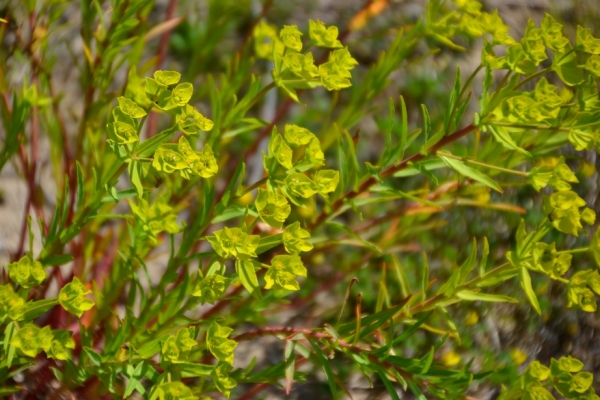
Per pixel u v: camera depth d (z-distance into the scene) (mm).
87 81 961
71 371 883
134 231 866
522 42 808
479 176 841
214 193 842
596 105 817
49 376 980
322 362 844
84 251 1015
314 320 1127
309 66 813
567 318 1143
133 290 895
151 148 797
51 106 1013
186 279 860
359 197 929
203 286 803
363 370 840
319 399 1080
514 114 812
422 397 833
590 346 1137
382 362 842
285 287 796
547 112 808
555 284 1161
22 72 1082
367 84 977
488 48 819
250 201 1201
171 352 797
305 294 1172
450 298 855
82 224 843
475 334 1107
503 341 1114
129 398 1014
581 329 1144
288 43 814
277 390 1077
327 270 1188
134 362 846
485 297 844
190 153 791
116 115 787
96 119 987
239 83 978
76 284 803
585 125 818
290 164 793
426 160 863
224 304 984
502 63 814
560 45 805
